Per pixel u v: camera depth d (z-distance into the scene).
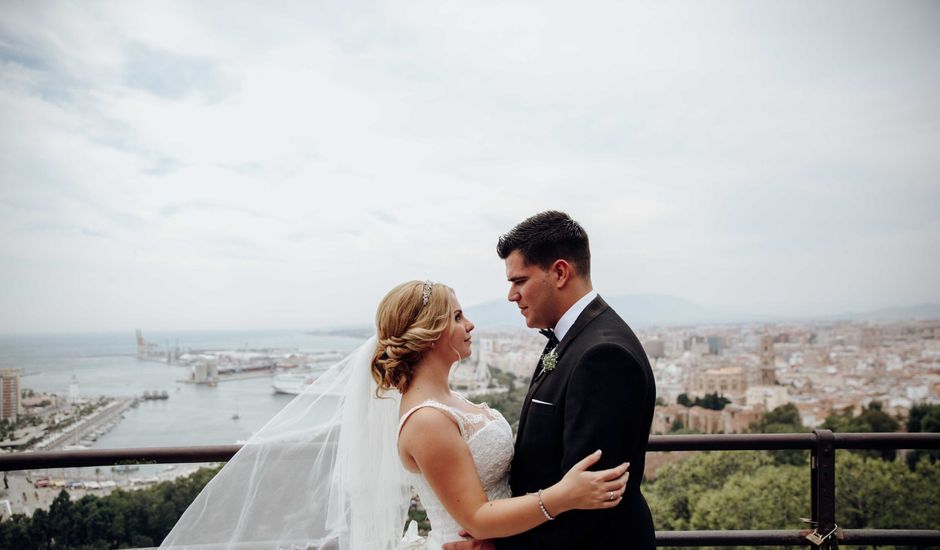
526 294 1.88
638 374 1.62
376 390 1.92
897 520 17.89
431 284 1.91
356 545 2.05
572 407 1.62
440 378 1.88
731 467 23.36
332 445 2.18
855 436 2.57
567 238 1.84
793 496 20.31
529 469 1.76
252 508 2.14
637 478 1.73
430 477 1.68
